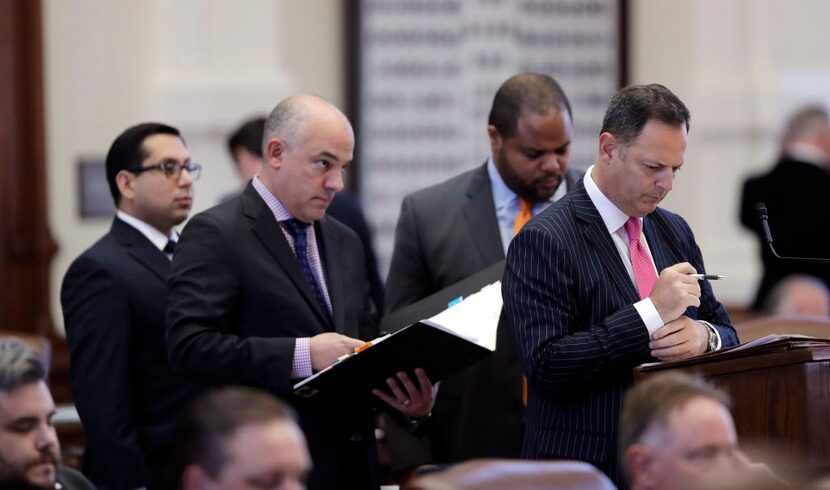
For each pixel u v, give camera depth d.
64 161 20.59
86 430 11.38
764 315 18.09
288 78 20.69
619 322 9.16
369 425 10.45
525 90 11.91
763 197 18.97
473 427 11.95
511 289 9.59
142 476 11.10
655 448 6.97
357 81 21.44
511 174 12.01
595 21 21.81
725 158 21.56
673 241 10.05
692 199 21.58
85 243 20.59
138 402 11.43
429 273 12.47
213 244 10.22
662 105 9.17
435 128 21.55
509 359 11.95
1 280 20.36
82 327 11.40
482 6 21.59
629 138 9.22
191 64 20.55
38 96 20.41
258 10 20.64
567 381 9.23
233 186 20.31
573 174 12.59
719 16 21.58
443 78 21.56
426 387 9.88
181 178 12.01
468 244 12.24
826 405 8.53
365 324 10.84
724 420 6.98
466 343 9.40
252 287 10.23
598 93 21.81
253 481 6.52
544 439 9.65
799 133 18.97
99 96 20.56
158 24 20.59
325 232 10.80
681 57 21.86
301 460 6.61
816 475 8.49
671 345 9.12
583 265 9.49
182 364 10.02
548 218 9.62
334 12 21.67
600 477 7.16
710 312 10.17
